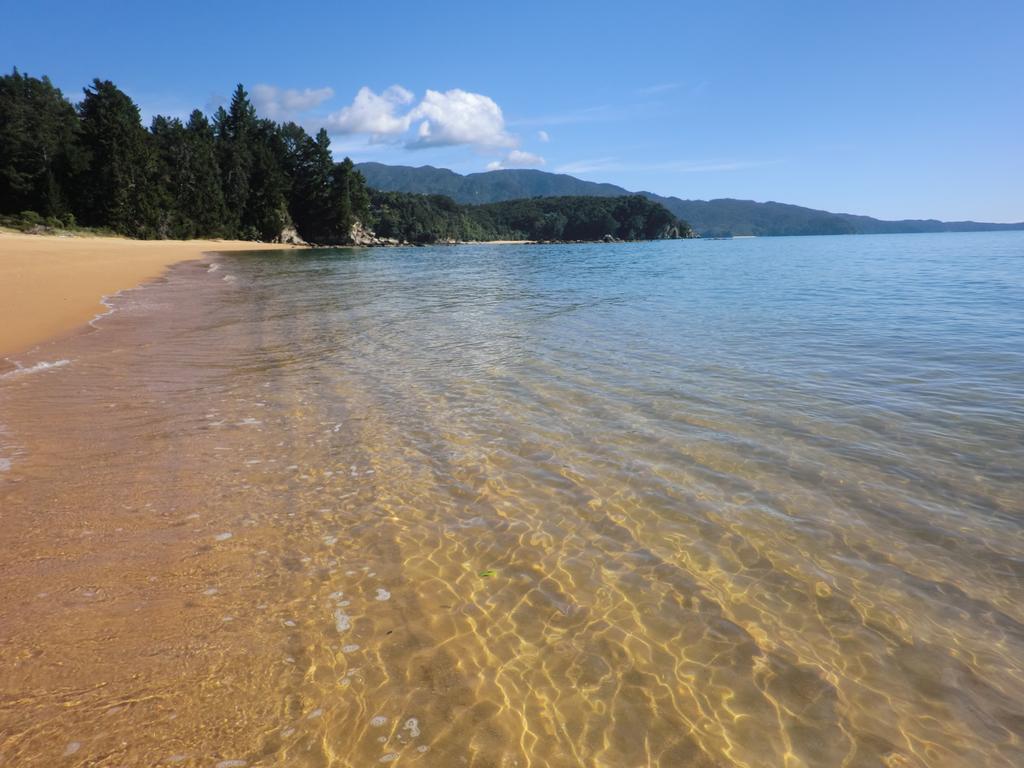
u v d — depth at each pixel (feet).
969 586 11.91
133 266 102.58
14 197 231.91
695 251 239.71
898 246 221.66
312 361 31.14
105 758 8.04
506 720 8.87
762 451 18.37
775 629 10.80
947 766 8.13
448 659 10.08
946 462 17.39
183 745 8.29
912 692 9.39
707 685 9.55
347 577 12.30
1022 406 22.04
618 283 79.15
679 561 12.84
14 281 65.00
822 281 75.46
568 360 30.48
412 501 15.52
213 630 10.62
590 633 10.73
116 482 16.47
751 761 8.21
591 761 8.21
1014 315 43.19
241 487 16.26
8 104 243.81
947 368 27.78
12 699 8.99
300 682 9.50
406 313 49.55
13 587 11.67
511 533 13.98
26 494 15.65
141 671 9.62
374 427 20.89
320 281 86.48
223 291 69.56
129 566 12.49
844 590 11.82
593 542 13.60
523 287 74.54
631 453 18.34
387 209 463.83
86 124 240.73
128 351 33.55
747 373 27.37
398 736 8.56
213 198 283.59
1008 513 14.53
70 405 23.43
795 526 14.12
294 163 339.57
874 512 14.70
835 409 22.15
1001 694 9.32
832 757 8.27
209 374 28.48
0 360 30.91
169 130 305.12
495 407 22.90
